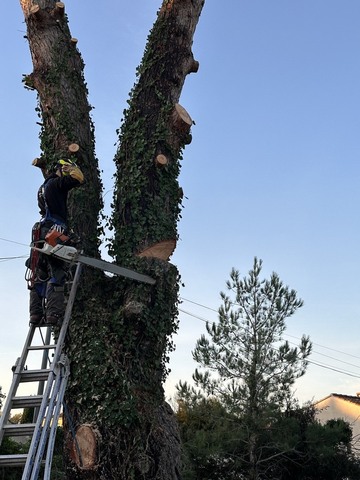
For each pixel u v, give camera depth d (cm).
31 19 670
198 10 685
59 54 661
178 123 622
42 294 502
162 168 611
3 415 415
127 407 518
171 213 609
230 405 1483
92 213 616
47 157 627
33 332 491
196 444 1509
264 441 1545
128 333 546
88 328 550
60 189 511
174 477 537
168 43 659
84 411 525
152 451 523
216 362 1517
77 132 637
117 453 510
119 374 529
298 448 1656
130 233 588
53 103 642
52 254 483
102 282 580
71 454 519
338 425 1839
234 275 1568
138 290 557
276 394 1499
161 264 577
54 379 437
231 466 1568
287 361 1495
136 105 637
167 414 566
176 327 582
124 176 614
